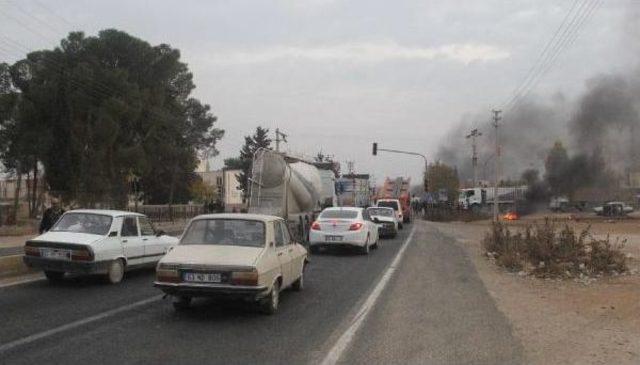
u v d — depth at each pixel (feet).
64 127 161.89
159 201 262.67
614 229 114.01
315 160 96.53
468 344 25.62
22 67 163.94
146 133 180.55
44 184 171.42
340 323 29.55
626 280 45.06
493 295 38.63
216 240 32.40
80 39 171.01
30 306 33.04
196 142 234.79
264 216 34.53
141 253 44.42
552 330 28.43
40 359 22.43
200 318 30.40
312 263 57.62
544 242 53.36
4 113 161.58
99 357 22.80
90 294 37.19
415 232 112.06
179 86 198.59
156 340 25.66
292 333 27.27
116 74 162.81
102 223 42.45
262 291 29.78
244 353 23.71
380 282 44.21
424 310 33.17
